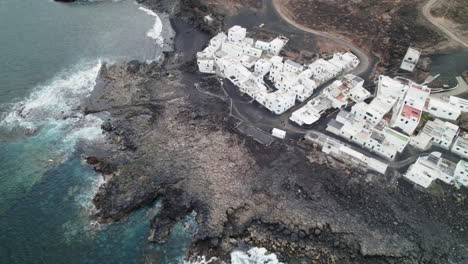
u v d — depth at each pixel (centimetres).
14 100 8856
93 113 8619
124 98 9088
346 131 7581
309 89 8850
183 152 7475
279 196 6600
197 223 6278
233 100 8956
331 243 5969
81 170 7194
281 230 6144
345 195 6625
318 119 8225
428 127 7569
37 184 6881
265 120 8306
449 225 6141
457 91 8575
